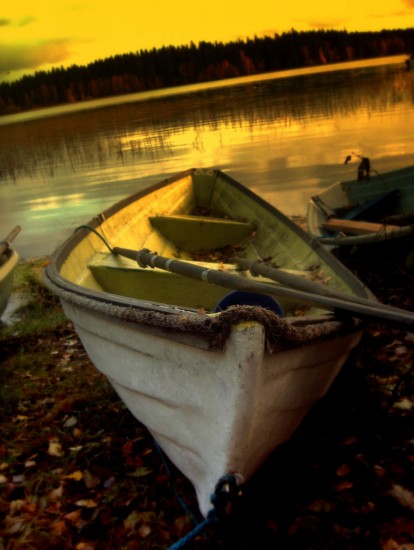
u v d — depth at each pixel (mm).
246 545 2648
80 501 3053
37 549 2756
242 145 21594
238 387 2307
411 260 5418
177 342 2438
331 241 5426
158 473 3252
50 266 3766
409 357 4121
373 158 15453
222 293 3920
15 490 3229
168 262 3650
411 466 3004
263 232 5605
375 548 2541
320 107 31969
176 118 39438
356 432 3350
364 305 2650
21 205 15250
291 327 2344
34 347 5375
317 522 2717
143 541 2750
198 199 7227
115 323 2764
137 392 2928
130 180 17359
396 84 38188
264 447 2783
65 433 3768
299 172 14586
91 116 55906
